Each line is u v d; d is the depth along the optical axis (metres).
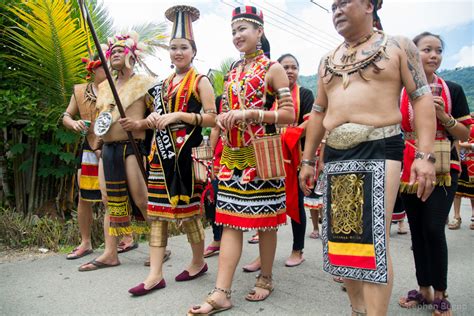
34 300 2.56
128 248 3.83
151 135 3.22
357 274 1.74
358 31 1.86
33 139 4.83
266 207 2.44
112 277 3.02
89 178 3.57
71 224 4.34
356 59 1.83
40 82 4.83
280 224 2.55
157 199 2.80
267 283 2.62
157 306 2.46
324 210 1.92
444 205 2.30
